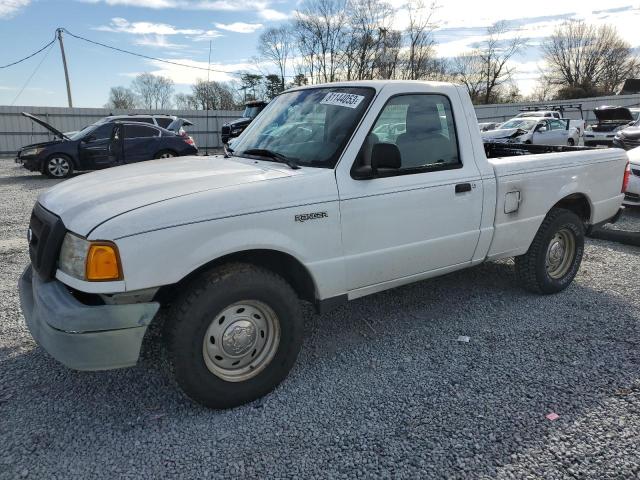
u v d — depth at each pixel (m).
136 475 2.41
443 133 3.73
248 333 2.94
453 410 2.93
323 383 3.23
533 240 4.44
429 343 3.78
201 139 30.27
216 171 3.21
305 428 2.77
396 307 4.45
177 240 2.60
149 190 2.83
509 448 2.60
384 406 2.97
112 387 3.16
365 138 3.28
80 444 2.63
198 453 2.57
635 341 3.79
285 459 2.53
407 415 2.88
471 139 3.87
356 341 3.81
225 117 30.42
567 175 4.49
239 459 2.53
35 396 3.05
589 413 2.89
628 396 3.06
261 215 2.84
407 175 3.47
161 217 2.58
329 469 2.46
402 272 3.59
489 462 2.50
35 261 2.91
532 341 3.80
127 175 3.26
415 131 3.57
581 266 5.59
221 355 2.87
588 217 4.91
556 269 4.75
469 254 3.96
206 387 2.81
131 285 2.53
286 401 3.03
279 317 3.00
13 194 10.84
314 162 3.27
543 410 2.92
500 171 3.98
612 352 3.62
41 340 2.66
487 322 4.14
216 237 2.71
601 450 2.59
